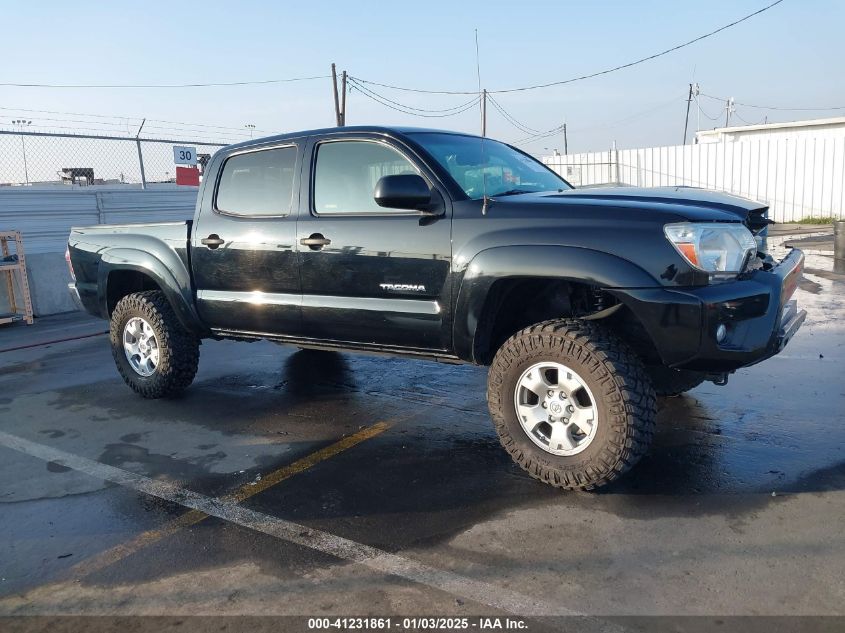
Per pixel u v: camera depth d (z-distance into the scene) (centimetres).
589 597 267
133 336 564
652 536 310
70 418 530
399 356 429
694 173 2483
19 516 363
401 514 345
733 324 330
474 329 377
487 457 414
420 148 409
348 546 316
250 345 766
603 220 342
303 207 449
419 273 392
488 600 269
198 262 505
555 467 356
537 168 493
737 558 289
